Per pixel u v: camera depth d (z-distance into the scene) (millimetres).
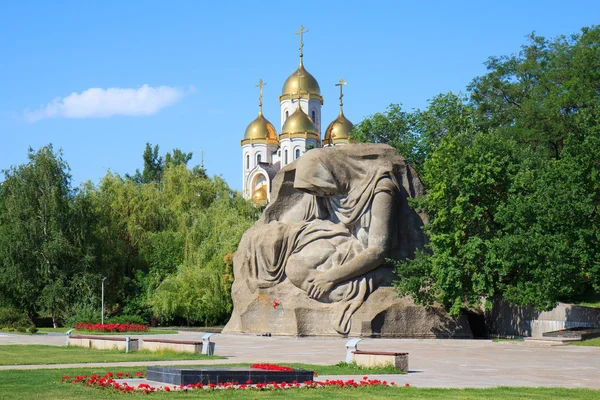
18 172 60375
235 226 63656
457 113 58531
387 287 40531
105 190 67875
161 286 59438
